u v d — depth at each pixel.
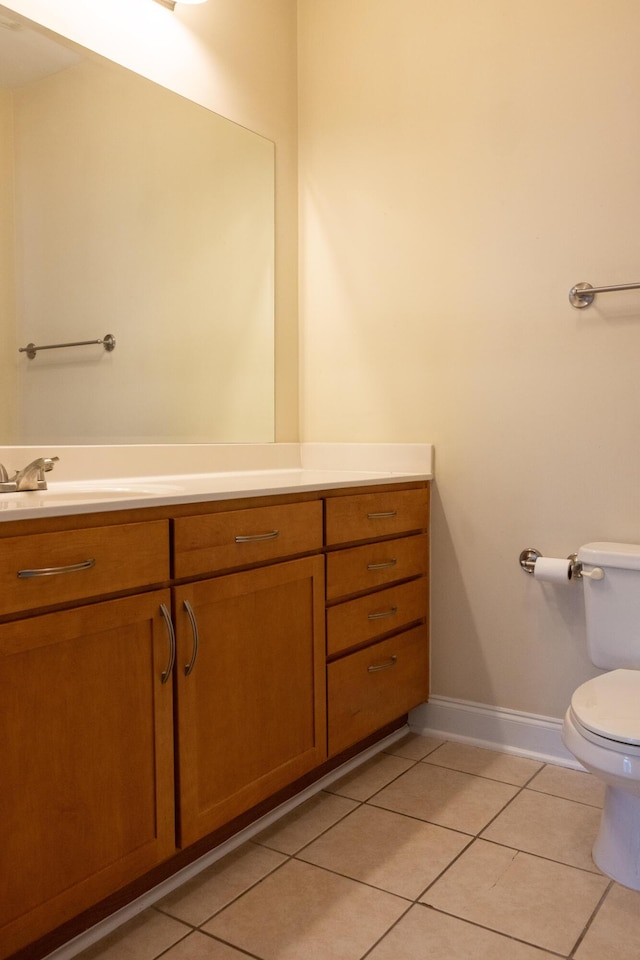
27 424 1.80
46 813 1.27
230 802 1.64
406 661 2.31
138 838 1.43
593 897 1.56
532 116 2.18
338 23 2.52
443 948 1.40
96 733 1.35
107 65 1.97
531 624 2.26
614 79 2.05
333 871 1.66
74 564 1.30
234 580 1.64
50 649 1.27
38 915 1.25
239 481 2.07
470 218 2.30
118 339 2.02
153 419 2.12
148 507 1.44
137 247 2.07
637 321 2.05
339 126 2.53
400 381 2.45
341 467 2.55
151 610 1.44
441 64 2.32
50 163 1.84
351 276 2.53
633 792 1.50
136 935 1.45
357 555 2.06
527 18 2.17
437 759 2.26
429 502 2.41
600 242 2.09
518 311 2.23
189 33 2.20
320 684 1.93
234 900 1.56
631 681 1.79
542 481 2.22
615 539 2.11
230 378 2.38
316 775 2.06
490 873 1.65
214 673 1.60
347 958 1.38
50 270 1.85
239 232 2.39
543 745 2.25
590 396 2.13
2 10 1.73
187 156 2.21
